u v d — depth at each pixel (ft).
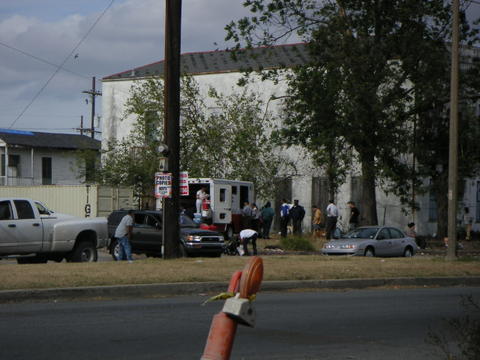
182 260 71.46
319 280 57.67
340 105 119.65
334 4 121.90
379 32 122.31
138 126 154.30
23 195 142.41
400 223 155.63
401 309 44.68
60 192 137.18
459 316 41.47
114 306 44.39
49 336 32.94
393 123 122.52
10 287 47.39
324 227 156.66
